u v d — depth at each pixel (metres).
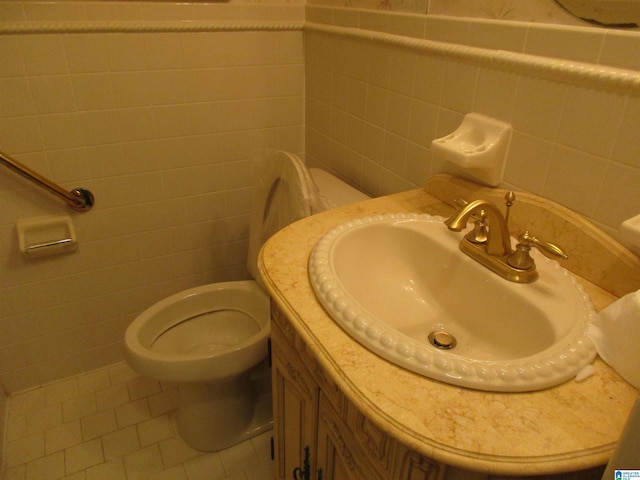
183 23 1.39
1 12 1.20
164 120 1.49
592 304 0.70
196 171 1.60
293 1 1.50
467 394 0.56
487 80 0.90
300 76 1.62
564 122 0.78
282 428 1.07
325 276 0.74
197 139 1.56
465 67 0.94
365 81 1.29
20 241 1.39
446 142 0.94
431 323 0.86
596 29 0.71
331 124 1.51
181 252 1.71
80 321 1.63
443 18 0.98
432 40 1.02
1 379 1.57
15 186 1.37
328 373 0.60
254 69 1.54
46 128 1.34
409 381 0.57
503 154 0.90
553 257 0.82
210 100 1.52
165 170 1.55
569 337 0.62
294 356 0.88
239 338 1.48
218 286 1.51
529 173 0.87
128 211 1.55
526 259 0.76
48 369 1.65
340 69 1.39
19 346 1.57
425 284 0.91
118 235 1.57
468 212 0.72
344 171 1.50
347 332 0.65
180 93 1.47
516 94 0.85
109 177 1.48
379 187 1.33
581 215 0.79
